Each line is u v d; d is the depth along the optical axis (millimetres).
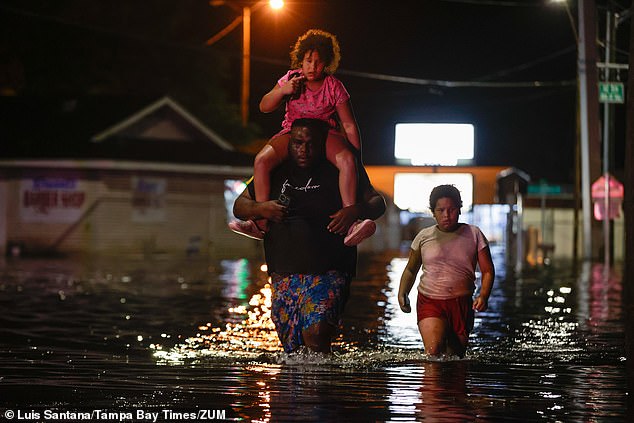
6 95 108812
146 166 95438
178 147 100688
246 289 50562
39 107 102188
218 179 103125
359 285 54031
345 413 17031
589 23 87688
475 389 19672
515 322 34531
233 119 129750
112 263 78250
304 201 23359
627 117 18859
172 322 33594
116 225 96000
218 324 32969
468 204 141000
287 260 23578
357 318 35406
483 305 23891
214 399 18281
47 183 94938
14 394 18766
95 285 52625
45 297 44281
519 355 25266
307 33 23266
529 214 104375
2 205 95562
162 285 53219
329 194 23359
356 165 23281
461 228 24391
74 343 27328
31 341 27781
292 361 23391
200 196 101875
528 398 18703
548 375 21734
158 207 98750
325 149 23203
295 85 22875
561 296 47125
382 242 116875
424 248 24453
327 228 23422
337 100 23250
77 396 18562
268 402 17984
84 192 94500
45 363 23031
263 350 25781
